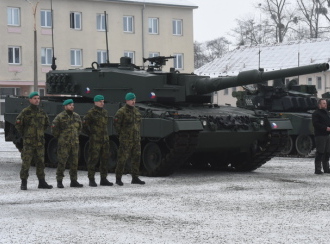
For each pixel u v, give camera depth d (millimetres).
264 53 58969
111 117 18156
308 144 24703
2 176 17406
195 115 17516
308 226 10148
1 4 48531
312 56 55500
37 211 11570
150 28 54312
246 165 19031
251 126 18094
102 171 15375
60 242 9078
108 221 10602
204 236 9430
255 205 12188
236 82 17750
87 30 51500
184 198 13133
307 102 25359
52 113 19859
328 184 15398
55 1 50250
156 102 18641
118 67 19844
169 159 16938
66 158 14922
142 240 9180
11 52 49219
